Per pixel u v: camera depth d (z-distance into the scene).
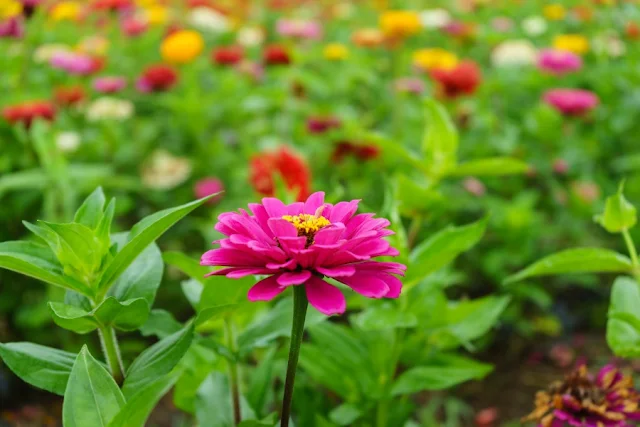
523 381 1.45
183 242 1.61
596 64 2.15
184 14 2.46
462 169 1.08
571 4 2.68
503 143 1.69
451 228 0.94
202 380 0.97
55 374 0.85
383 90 2.06
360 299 1.01
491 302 1.00
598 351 1.50
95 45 2.07
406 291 0.98
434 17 2.18
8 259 0.80
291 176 1.15
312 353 1.00
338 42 2.56
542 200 1.75
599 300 1.60
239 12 2.68
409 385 0.98
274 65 1.77
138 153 1.70
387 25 1.97
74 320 0.84
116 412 0.80
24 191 1.47
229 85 1.81
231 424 0.93
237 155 1.69
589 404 0.93
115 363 0.86
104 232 0.85
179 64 1.98
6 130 1.49
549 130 1.74
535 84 2.00
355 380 0.99
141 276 0.88
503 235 1.57
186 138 1.76
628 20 2.10
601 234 1.66
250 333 0.92
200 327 0.96
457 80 1.67
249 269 0.76
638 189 1.68
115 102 1.69
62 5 2.09
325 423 0.97
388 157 1.57
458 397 1.42
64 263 0.84
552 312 1.58
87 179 1.44
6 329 1.47
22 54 1.68
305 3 3.07
